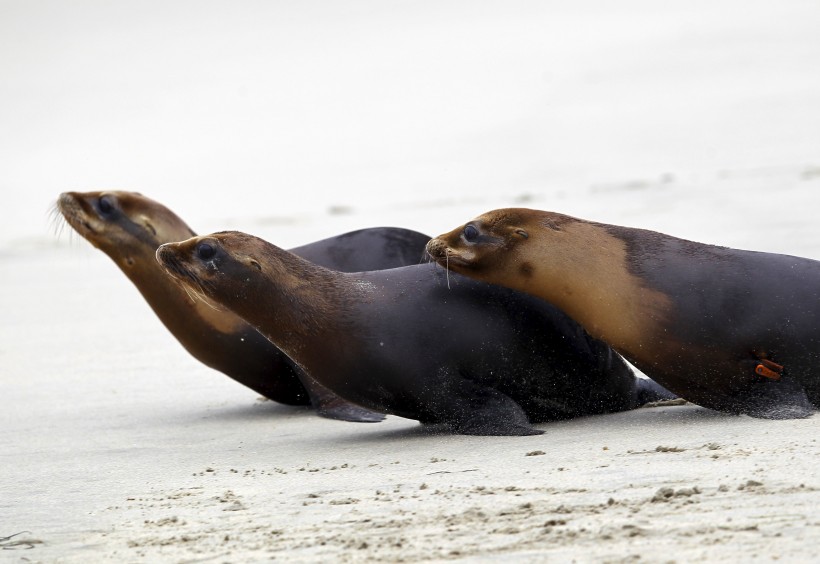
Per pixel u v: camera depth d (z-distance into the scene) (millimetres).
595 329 30594
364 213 102125
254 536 20781
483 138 138375
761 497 20250
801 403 29109
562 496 21734
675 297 29750
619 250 30641
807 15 175375
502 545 18781
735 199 80750
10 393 44062
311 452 30188
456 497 22453
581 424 31031
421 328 30953
